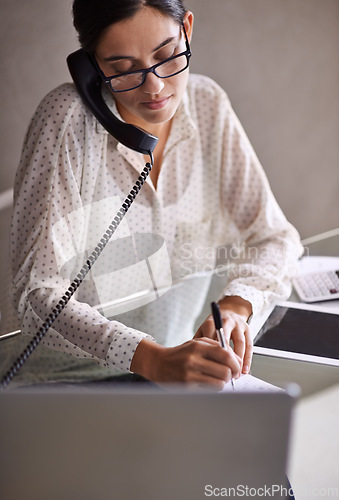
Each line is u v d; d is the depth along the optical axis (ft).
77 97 4.71
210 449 2.18
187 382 3.34
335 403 3.21
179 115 5.12
